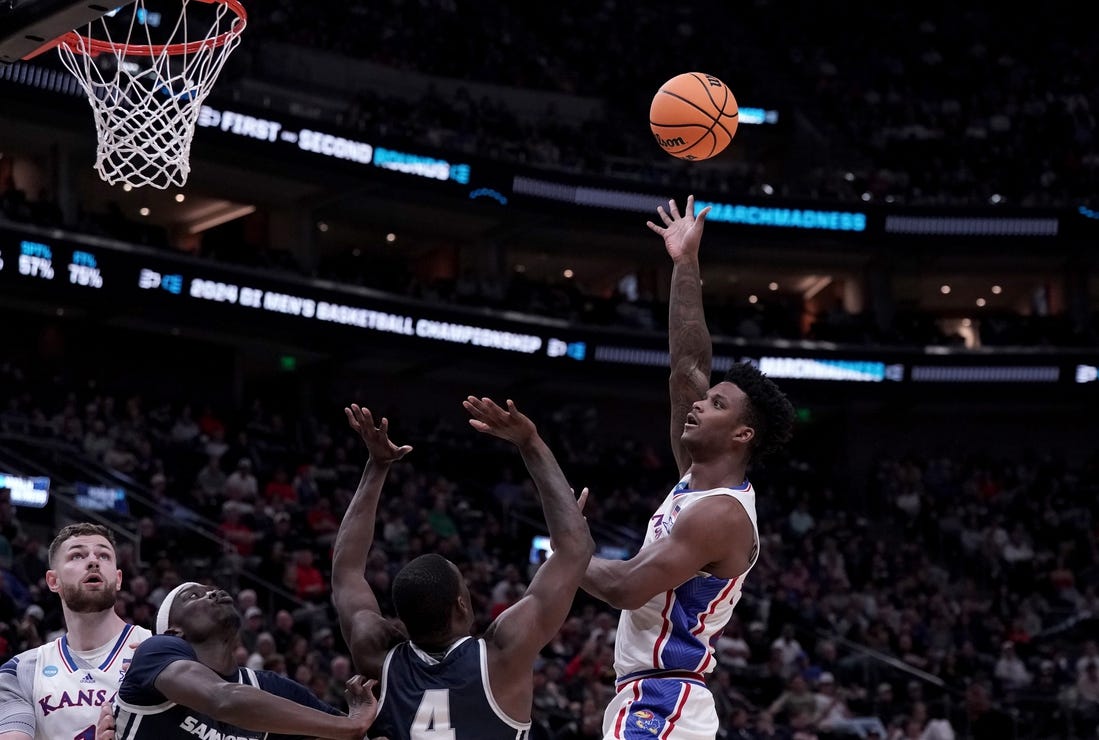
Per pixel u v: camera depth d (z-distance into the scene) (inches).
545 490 158.2
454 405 1175.6
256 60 1091.9
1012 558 999.0
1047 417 1270.9
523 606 152.2
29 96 855.7
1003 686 778.8
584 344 1094.4
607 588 172.4
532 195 1085.8
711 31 1443.2
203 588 174.1
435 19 1249.4
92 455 753.6
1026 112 1375.5
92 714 200.7
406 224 1130.0
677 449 203.9
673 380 206.8
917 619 845.2
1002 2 1507.1
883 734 654.5
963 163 1312.7
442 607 150.5
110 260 884.0
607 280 1262.3
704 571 178.9
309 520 745.6
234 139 940.6
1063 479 1143.0
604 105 1289.4
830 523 1008.9
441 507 828.6
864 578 933.2
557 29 1350.9
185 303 916.6
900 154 1331.2
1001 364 1171.3
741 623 756.6
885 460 1175.0
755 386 184.2
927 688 752.3
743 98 1362.0
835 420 1253.1
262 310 952.9
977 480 1120.8
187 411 854.5
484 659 149.7
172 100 361.4
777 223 1161.4
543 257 1221.7
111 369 978.1
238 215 1077.8
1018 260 1245.1
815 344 1157.1
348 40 1165.7
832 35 1466.5
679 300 211.2
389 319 1011.3
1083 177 1282.0
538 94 1258.6
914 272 1264.8
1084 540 1027.9
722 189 1181.7
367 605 159.8
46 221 870.4
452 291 1100.5
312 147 976.3
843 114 1376.7
